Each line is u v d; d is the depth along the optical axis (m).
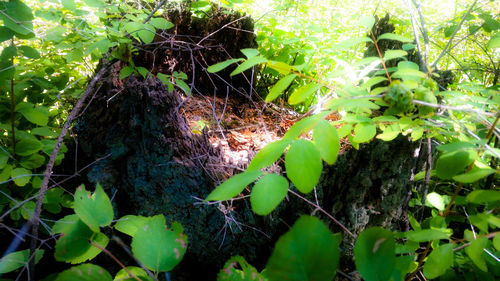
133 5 1.96
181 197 1.59
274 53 2.48
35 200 1.41
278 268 0.38
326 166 1.77
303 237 0.39
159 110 1.57
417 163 2.03
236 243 1.66
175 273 1.67
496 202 0.96
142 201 1.62
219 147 1.68
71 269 0.61
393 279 0.53
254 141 1.89
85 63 2.00
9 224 1.54
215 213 1.59
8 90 1.37
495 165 1.73
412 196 2.02
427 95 0.86
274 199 0.52
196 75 2.36
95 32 1.53
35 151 1.38
